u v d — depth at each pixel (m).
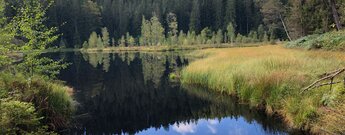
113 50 75.44
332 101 8.40
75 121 12.55
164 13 95.19
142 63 37.78
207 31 78.44
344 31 22.69
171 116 13.29
